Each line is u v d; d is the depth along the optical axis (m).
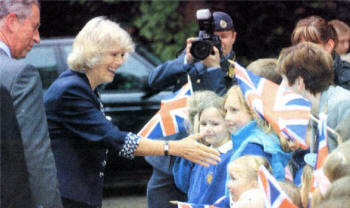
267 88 4.14
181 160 5.01
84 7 12.90
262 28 12.05
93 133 4.39
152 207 5.37
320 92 4.10
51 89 4.43
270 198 3.41
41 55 8.84
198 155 4.37
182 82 5.20
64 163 4.37
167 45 11.79
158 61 8.84
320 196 2.75
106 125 4.39
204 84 5.04
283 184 3.65
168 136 5.06
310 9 11.95
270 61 4.71
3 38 4.08
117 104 8.44
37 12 4.19
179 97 4.84
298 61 4.07
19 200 3.61
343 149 2.79
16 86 3.81
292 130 3.90
